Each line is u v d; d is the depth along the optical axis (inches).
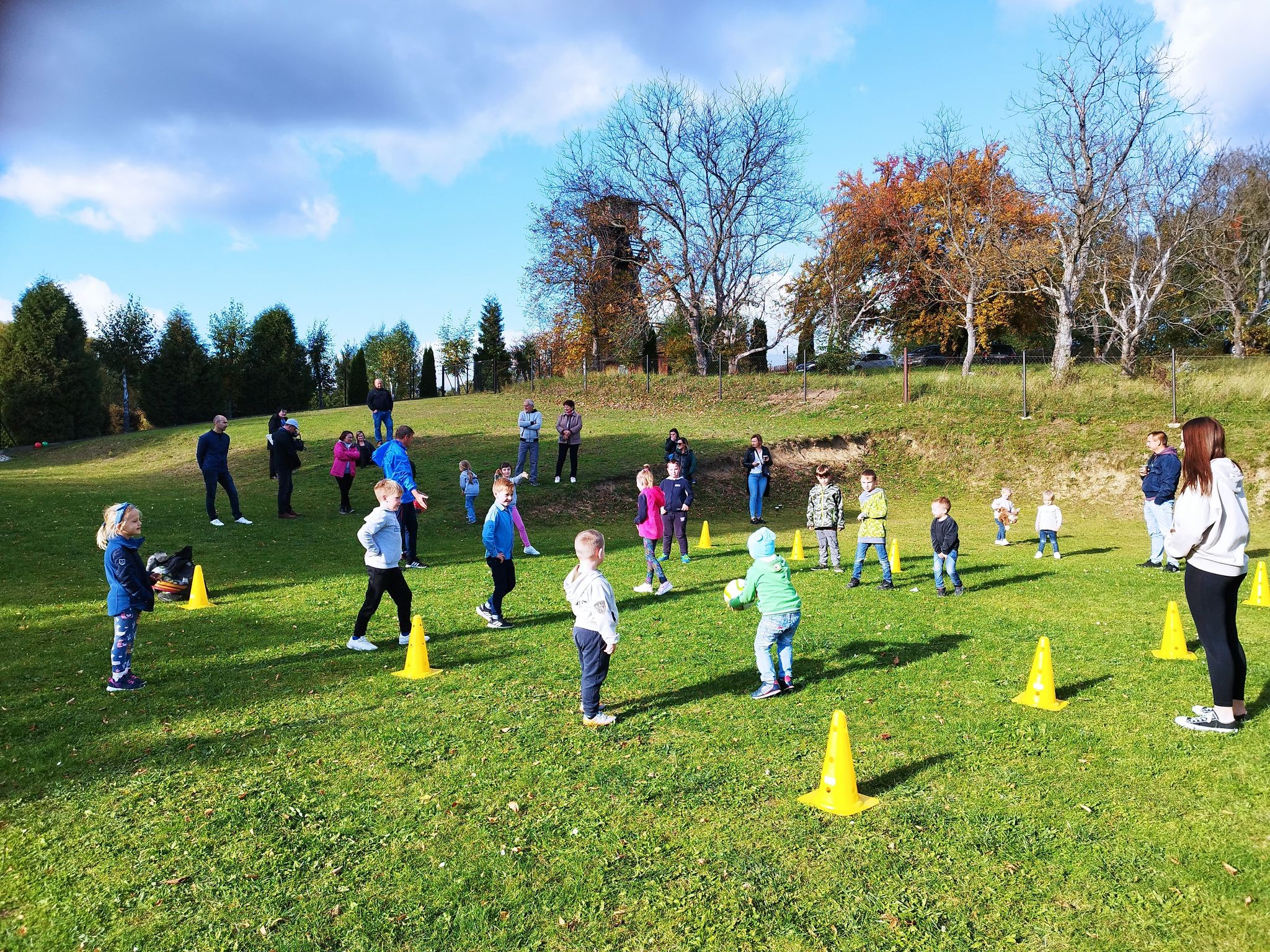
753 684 273.9
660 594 423.8
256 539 581.9
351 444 698.8
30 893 153.6
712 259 1576.0
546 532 694.5
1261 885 149.6
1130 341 1130.7
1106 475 874.1
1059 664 288.4
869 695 259.1
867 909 145.6
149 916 146.7
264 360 2228.1
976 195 1752.0
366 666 297.4
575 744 222.7
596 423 1159.6
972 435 991.6
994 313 1786.4
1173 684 262.4
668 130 1545.3
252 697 263.6
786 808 183.8
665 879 156.3
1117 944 134.8
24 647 321.1
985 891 150.6
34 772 206.5
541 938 139.2
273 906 149.3
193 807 187.6
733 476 929.5
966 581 452.4
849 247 1871.3
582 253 1658.5
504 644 327.6
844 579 466.0
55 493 750.5
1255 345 1654.8
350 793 194.4
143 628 352.8
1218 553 218.2
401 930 141.9
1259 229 1465.3
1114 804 182.2
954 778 197.3
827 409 1147.3
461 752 218.4
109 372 2127.2
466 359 2514.8
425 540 631.2
